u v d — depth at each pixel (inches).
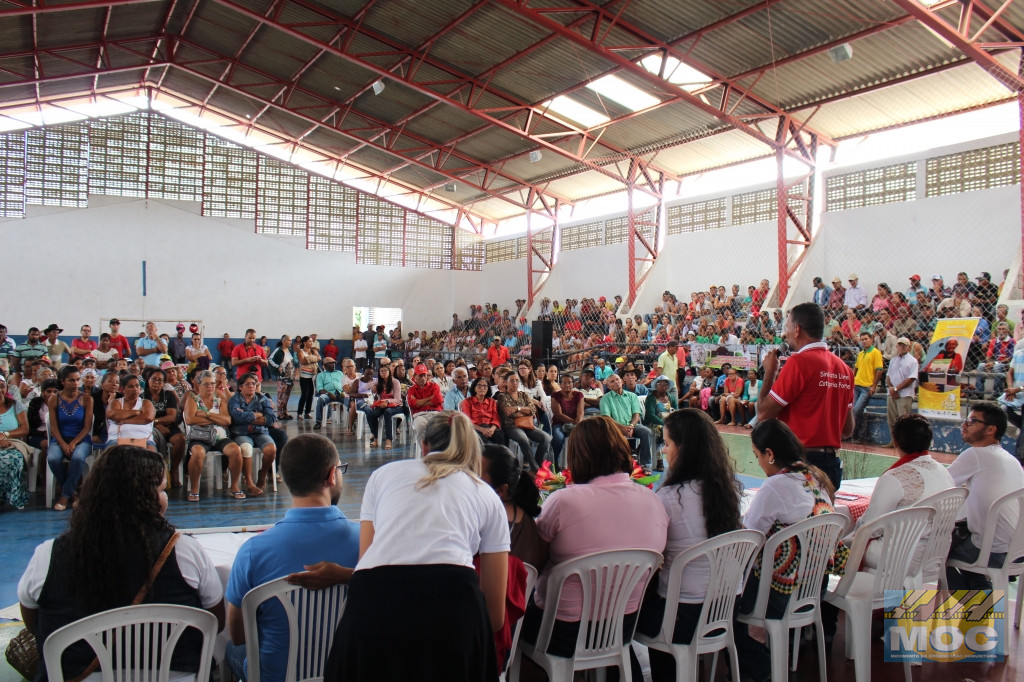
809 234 537.6
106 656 74.5
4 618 143.1
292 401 576.4
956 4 332.8
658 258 661.9
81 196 721.0
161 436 250.7
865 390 378.0
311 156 808.9
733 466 112.1
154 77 693.9
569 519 99.7
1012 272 390.0
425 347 824.3
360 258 844.6
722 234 606.2
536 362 504.4
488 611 81.4
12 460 227.9
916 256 475.2
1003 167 434.6
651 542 101.4
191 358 458.0
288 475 90.1
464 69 516.7
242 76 629.6
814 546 114.4
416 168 760.3
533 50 462.6
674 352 461.1
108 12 491.2
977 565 137.0
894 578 119.6
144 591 79.8
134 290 739.4
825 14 355.9
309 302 818.2
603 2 387.2
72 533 79.4
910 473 130.2
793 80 435.8
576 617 98.8
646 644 109.7
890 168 493.0
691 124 527.5
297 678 86.0
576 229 771.4
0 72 551.8
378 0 446.9
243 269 787.4
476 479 82.7
